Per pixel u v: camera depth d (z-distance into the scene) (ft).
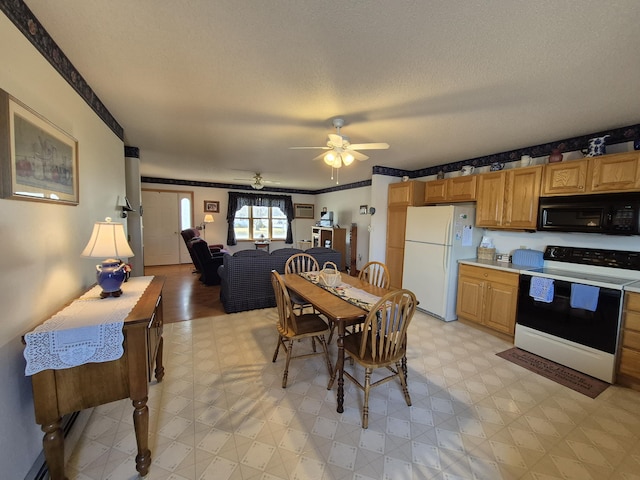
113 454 5.14
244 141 11.48
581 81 6.10
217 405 6.52
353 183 23.26
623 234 8.00
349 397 6.95
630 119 8.20
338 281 8.77
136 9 4.26
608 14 4.10
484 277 10.93
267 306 13.41
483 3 3.98
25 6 4.24
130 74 6.29
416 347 9.68
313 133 10.20
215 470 4.85
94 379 4.47
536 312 9.21
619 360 7.59
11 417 3.99
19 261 4.17
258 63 5.75
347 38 4.88
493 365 8.55
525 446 5.51
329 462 5.07
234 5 4.13
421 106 7.59
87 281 6.88
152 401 6.61
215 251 21.36
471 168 12.88
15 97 4.03
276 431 5.77
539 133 9.59
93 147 7.27
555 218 9.53
